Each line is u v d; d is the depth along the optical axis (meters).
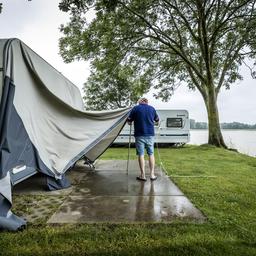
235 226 2.66
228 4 11.75
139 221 2.82
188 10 12.81
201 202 3.49
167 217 2.94
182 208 3.25
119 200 3.64
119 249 2.18
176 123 14.23
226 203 3.45
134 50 14.20
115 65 13.80
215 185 4.49
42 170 4.02
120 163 7.38
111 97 25.14
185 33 14.55
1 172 2.80
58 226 2.69
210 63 13.35
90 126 4.85
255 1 11.27
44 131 4.24
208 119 13.96
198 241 2.30
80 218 2.92
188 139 14.23
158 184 4.64
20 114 3.49
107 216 2.98
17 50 3.53
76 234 2.46
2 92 3.08
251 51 13.45
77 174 5.70
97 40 12.85
